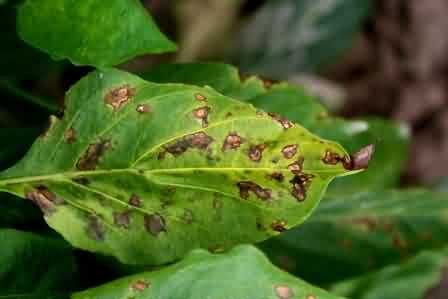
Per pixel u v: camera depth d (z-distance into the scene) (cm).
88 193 36
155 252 36
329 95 76
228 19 69
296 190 35
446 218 48
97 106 36
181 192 36
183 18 68
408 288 50
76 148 36
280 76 68
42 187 36
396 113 79
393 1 79
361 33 79
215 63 40
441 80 81
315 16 69
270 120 34
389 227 48
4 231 36
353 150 44
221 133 35
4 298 36
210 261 34
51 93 57
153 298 34
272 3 68
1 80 43
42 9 36
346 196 48
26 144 41
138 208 36
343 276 47
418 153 79
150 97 35
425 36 79
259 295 34
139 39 36
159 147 35
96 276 40
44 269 37
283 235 47
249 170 35
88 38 36
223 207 35
